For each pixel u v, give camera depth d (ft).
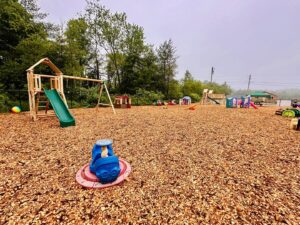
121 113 29.91
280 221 5.26
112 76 75.25
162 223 5.18
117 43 69.10
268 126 19.85
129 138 13.96
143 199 6.33
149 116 26.27
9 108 29.14
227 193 6.69
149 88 73.05
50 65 21.99
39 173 8.18
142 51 73.05
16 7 36.52
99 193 6.68
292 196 6.54
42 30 43.19
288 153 11.10
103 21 63.98
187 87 100.48
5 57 37.37
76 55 47.65
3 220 5.22
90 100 46.88
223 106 54.70
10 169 8.52
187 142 13.10
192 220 5.30
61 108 19.93
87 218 5.37
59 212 5.61
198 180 7.66
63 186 7.13
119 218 5.38
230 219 5.34
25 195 6.48
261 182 7.53
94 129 16.78
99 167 7.11
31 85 19.81
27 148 11.40
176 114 29.50
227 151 11.32
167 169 8.72
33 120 20.38
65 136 14.21
